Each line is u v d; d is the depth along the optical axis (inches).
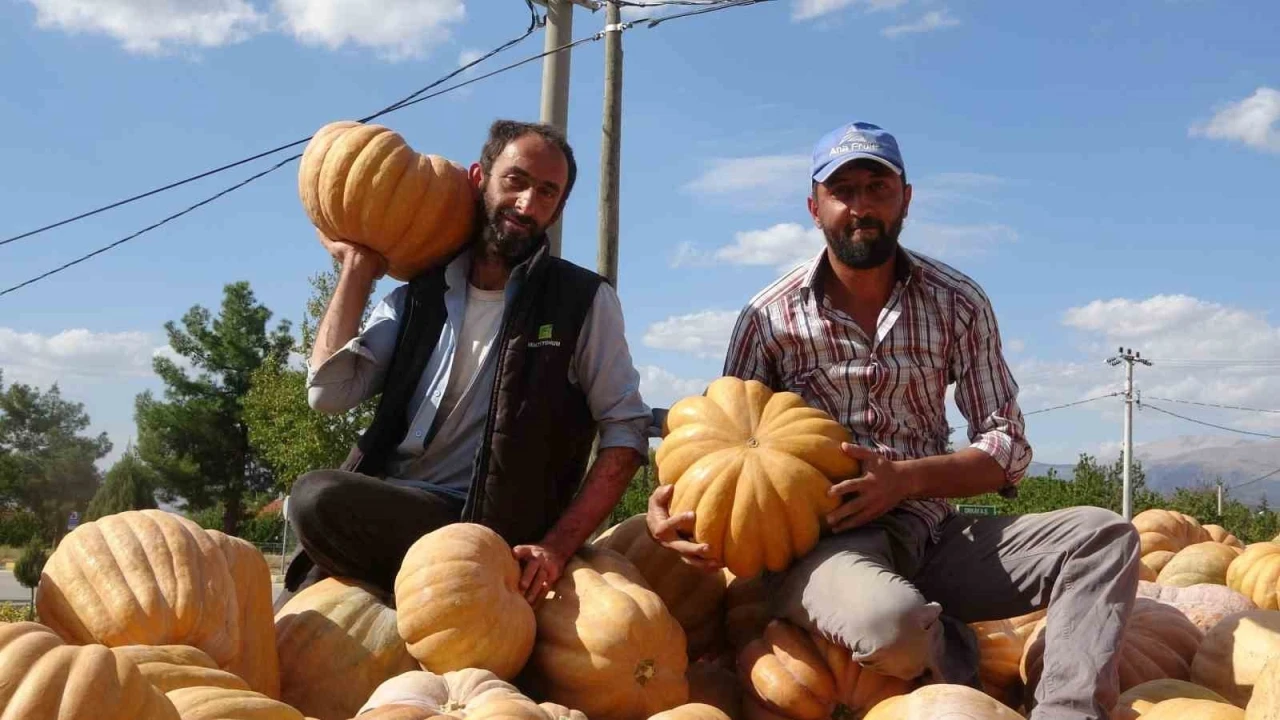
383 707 118.6
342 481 153.3
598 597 146.3
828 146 168.6
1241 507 1204.5
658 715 133.0
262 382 1295.5
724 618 176.2
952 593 163.5
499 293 175.8
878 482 152.2
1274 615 167.6
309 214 178.4
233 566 140.4
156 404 1852.9
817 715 148.1
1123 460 1256.8
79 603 127.8
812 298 172.1
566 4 397.7
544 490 164.2
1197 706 131.4
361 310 175.2
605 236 449.7
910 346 169.8
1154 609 184.4
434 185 173.3
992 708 125.3
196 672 115.0
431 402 171.8
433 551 142.0
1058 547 151.9
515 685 149.3
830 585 145.1
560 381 165.5
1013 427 168.2
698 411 160.4
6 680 87.6
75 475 2199.8
